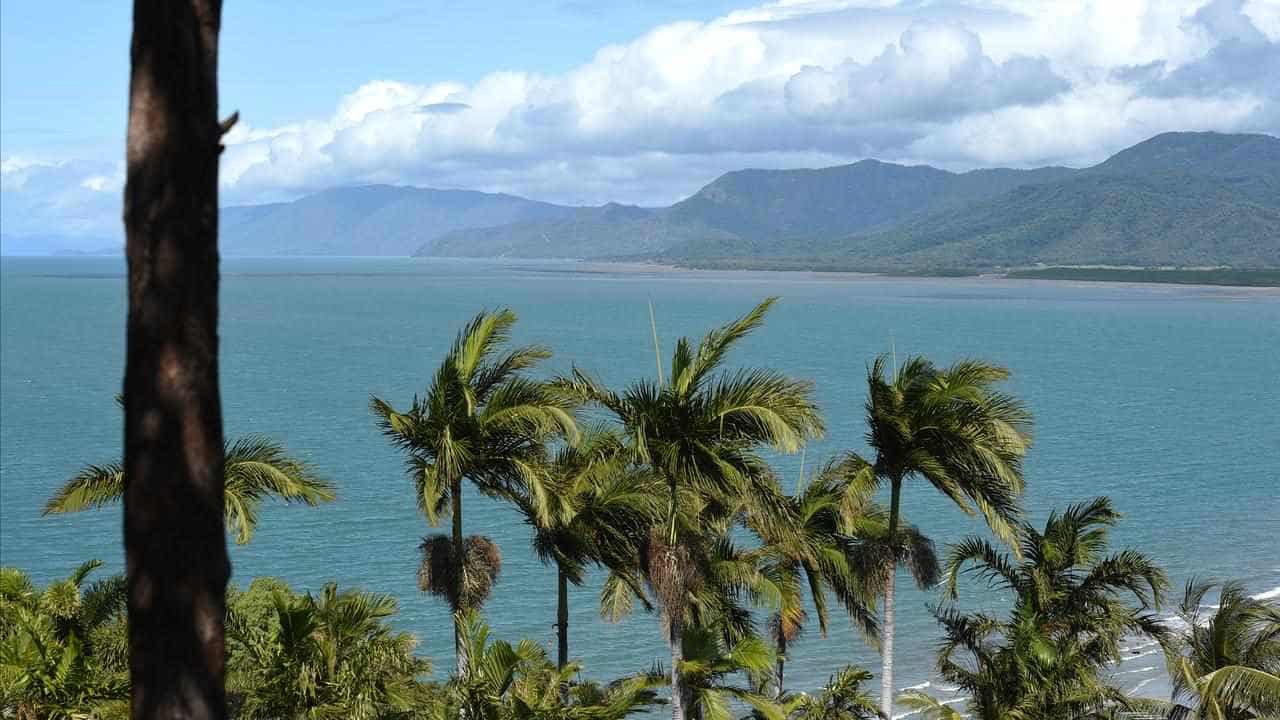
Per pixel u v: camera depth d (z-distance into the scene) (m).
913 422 26.14
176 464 5.71
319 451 94.38
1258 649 25.27
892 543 27.19
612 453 24.12
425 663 22.83
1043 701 26.02
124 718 18.02
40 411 117.31
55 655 18.66
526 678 20.78
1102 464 93.88
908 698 27.77
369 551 62.38
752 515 23.02
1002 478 25.81
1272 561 63.22
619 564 25.25
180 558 5.76
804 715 28.00
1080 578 29.12
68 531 64.31
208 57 5.76
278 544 63.38
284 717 17.62
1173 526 71.88
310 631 18.19
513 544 64.69
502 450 23.39
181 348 5.72
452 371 23.05
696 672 23.38
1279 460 96.19
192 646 5.82
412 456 24.20
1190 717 26.00
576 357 185.88
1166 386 154.50
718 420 21.66
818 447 98.38
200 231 5.78
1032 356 199.38
